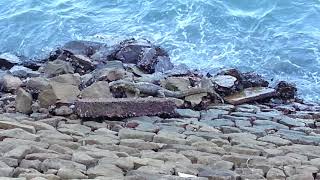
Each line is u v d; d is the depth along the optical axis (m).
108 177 5.70
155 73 11.21
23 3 17.16
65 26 15.53
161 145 7.07
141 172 5.89
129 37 14.33
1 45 14.71
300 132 8.37
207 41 14.12
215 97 9.91
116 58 12.23
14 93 10.06
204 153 6.80
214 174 5.94
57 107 8.60
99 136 7.36
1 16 16.41
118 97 9.34
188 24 15.04
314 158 7.00
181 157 6.56
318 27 14.98
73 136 7.30
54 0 17.27
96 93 9.02
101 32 15.04
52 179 5.50
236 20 15.24
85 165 6.04
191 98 9.59
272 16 15.46
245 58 13.16
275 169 6.33
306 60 12.97
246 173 6.21
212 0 16.02
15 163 5.87
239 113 9.30
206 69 12.34
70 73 10.77
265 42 14.03
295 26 15.02
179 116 8.91
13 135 6.85
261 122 8.77
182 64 12.38
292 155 7.05
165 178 5.63
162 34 14.62
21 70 11.27
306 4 16.02
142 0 16.58
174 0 16.16
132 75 10.78
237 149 7.09
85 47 12.72
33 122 7.66
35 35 15.13
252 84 10.88
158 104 8.69
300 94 11.27
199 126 8.27
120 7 16.55
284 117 9.13
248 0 16.08
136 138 7.46
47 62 11.88
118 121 8.31
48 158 6.03
